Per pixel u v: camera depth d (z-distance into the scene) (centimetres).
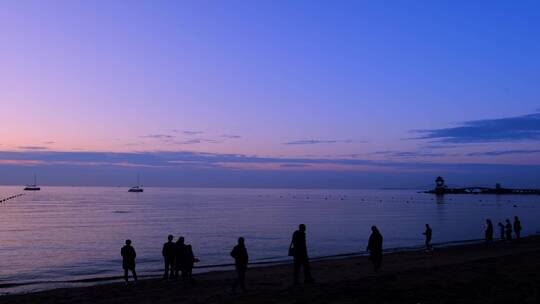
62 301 1866
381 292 1563
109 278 2898
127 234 6606
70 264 3844
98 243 5506
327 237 6241
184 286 2145
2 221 9131
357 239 5969
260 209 14612
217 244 5322
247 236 6275
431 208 16800
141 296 1897
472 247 4234
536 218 11162
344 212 13300
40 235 6481
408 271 2156
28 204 16950
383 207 17275
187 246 2233
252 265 3469
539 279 1792
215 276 2645
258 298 1594
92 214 11438
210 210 13662
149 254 4434
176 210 13500
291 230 7250
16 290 2477
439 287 1648
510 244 4438
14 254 4525
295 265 1873
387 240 5975
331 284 1820
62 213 11819
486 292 1541
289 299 1536
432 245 5088
